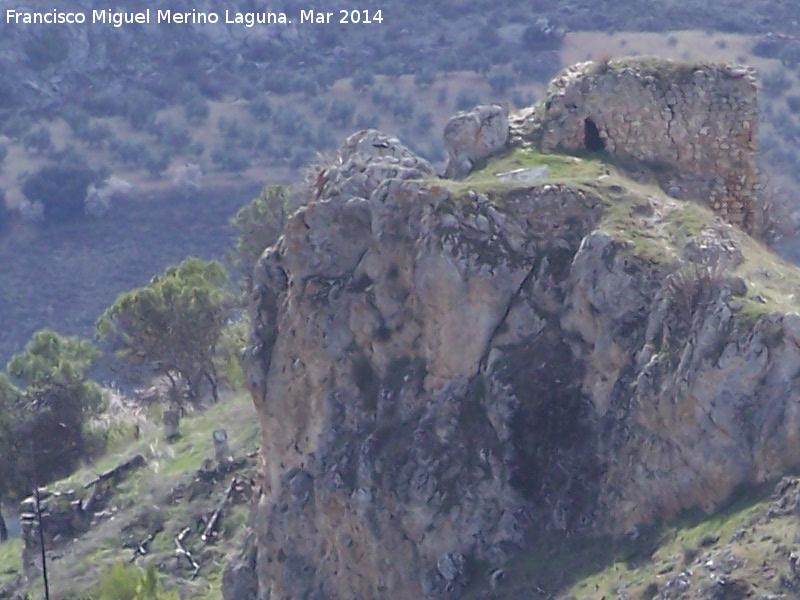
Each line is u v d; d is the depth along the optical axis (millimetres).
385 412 79938
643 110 92250
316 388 81938
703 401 70188
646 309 74938
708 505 69625
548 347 77375
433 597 75562
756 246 79938
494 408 77250
